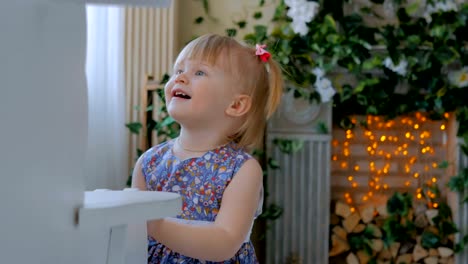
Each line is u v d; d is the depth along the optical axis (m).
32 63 0.42
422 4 3.10
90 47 2.78
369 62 3.00
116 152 2.87
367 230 3.21
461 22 3.01
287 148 3.07
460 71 3.06
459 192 3.12
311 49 3.00
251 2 3.15
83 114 0.50
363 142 3.27
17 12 0.40
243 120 1.27
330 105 3.07
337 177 3.28
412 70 3.02
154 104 2.93
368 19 3.13
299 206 3.12
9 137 0.39
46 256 0.45
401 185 3.28
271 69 1.35
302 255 3.12
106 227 0.58
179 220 1.11
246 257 1.22
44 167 0.44
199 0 3.18
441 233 3.17
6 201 0.39
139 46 2.95
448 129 3.21
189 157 1.23
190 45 1.24
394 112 3.10
